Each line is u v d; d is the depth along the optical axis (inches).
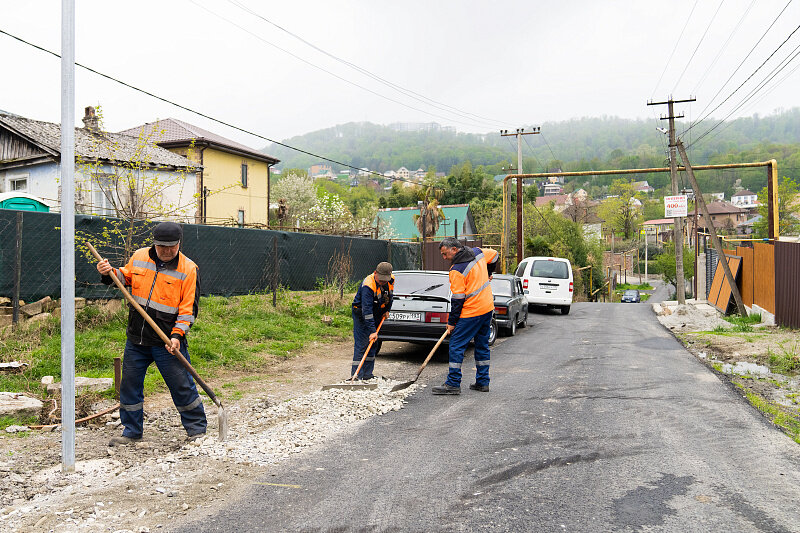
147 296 192.9
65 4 161.5
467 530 130.3
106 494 148.7
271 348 384.2
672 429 214.2
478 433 209.0
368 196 3747.5
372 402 249.8
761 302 599.2
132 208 420.8
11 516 133.9
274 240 512.1
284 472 167.6
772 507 143.3
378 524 133.3
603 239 3002.0
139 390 195.9
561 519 136.5
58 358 279.3
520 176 1123.9
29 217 318.7
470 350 426.9
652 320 678.5
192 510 140.2
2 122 729.0
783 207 2329.0
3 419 210.5
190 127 1160.8
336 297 581.9
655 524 133.6
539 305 785.6
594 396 270.2
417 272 400.2
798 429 215.8
